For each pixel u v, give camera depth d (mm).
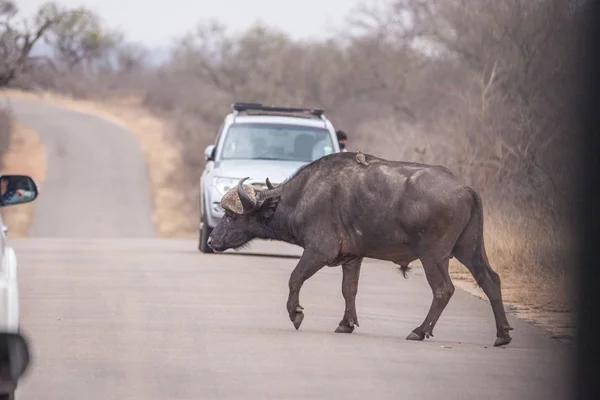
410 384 28688
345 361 31516
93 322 37531
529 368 31297
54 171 197750
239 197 38875
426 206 36094
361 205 37062
